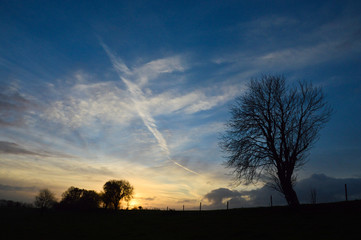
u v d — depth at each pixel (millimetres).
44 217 47719
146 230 27844
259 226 23172
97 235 26672
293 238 17906
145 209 61625
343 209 25562
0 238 25984
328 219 22422
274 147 30547
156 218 37781
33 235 27609
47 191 59812
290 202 28562
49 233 28891
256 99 33812
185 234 23703
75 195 65312
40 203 58062
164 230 26906
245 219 27547
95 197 66375
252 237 19672
